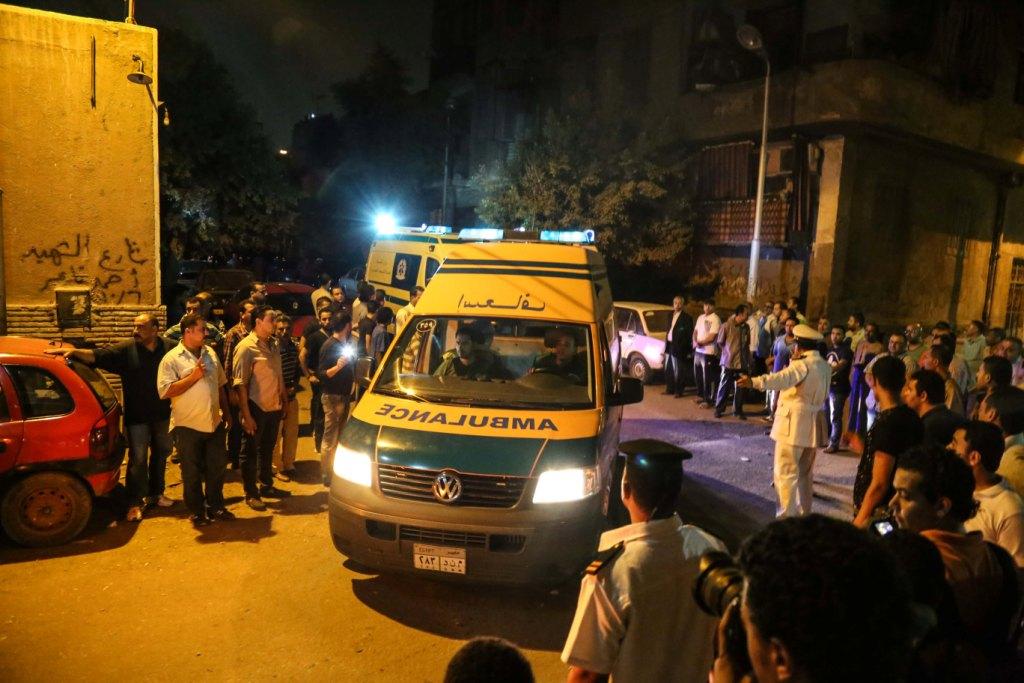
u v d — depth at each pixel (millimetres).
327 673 4074
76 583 5043
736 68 17906
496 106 26609
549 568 4594
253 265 28531
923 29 16547
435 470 4641
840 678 1080
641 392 5742
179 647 4289
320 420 8148
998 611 2201
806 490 6355
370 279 14391
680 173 18172
